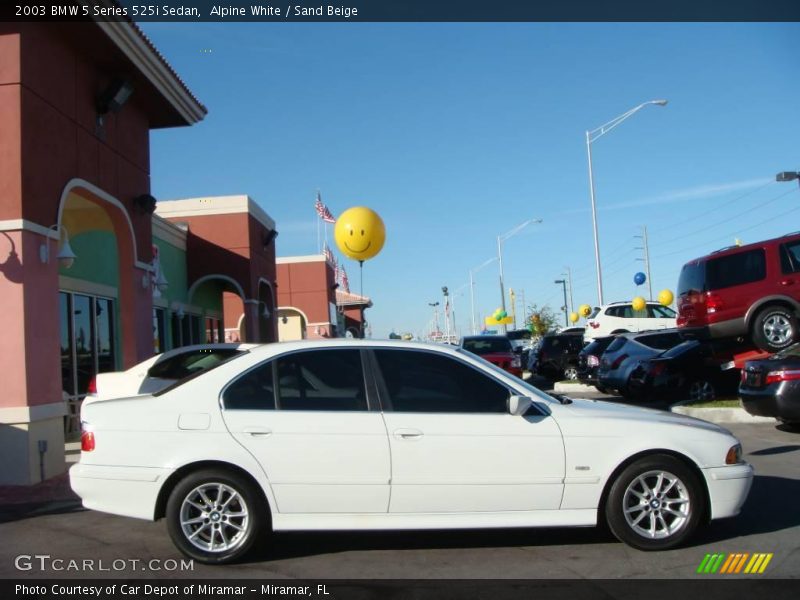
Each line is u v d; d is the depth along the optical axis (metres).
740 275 13.35
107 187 12.13
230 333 34.44
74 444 12.67
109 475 5.52
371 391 5.72
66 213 13.55
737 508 5.77
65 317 14.54
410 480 5.50
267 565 5.57
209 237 21.97
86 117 11.34
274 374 5.77
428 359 5.88
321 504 5.50
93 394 11.88
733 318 13.30
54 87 10.25
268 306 24.75
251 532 5.51
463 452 5.54
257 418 5.59
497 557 5.68
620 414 5.91
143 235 13.83
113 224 12.92
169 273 20.31
